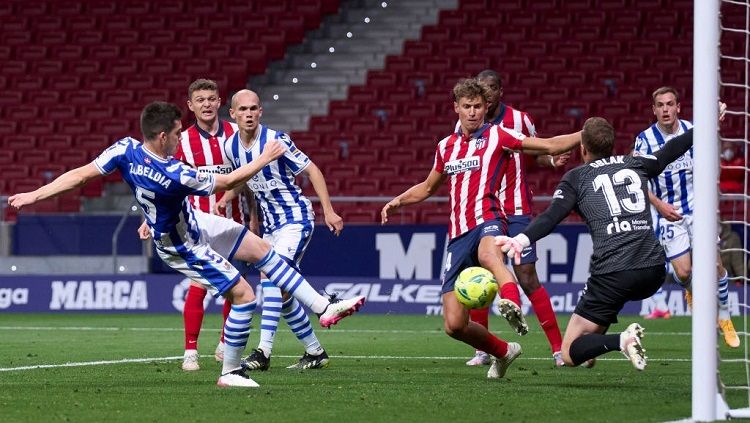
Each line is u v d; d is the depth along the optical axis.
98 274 59.00
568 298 55.94
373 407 20.98
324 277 58.03
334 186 70.69
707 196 19.44
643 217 23.39
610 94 77.69
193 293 29.16
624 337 21.80
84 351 35.78
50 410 20.64
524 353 34.47
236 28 87.44
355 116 79.62
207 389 23.98
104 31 87.62
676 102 34.00
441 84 81.19
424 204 61.56
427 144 75.12
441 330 46.38
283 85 84.06
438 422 19.08
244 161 29.08
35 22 89.25
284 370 28.73
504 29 84.31
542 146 25.27
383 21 87.50
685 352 34.53
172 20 88.62
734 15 81.19
